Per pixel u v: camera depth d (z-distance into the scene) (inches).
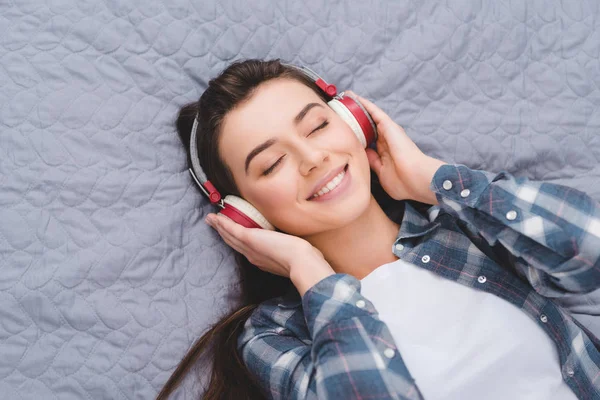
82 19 52.0
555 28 56.6
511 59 55.8
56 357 46.1
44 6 51.9
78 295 47.2
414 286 45.4
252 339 47.1
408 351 42.3
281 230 47.9
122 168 50.1
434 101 55.1
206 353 49.0
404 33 55.8
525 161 54.4
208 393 46.8
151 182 50.4
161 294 48.8
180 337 48.5
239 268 51.6
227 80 46.0
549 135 54.6
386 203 53.6
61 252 47.7
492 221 41.0
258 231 45.6
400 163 46.3
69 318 46.7
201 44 53.4
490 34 55.9
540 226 38.7
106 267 47.9
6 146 48.9
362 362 38.4
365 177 45.8
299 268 43.0
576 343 43.7
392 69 54.9
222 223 47.4
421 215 49.6
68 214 48.4
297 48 54.9
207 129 46.8
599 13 56.2
